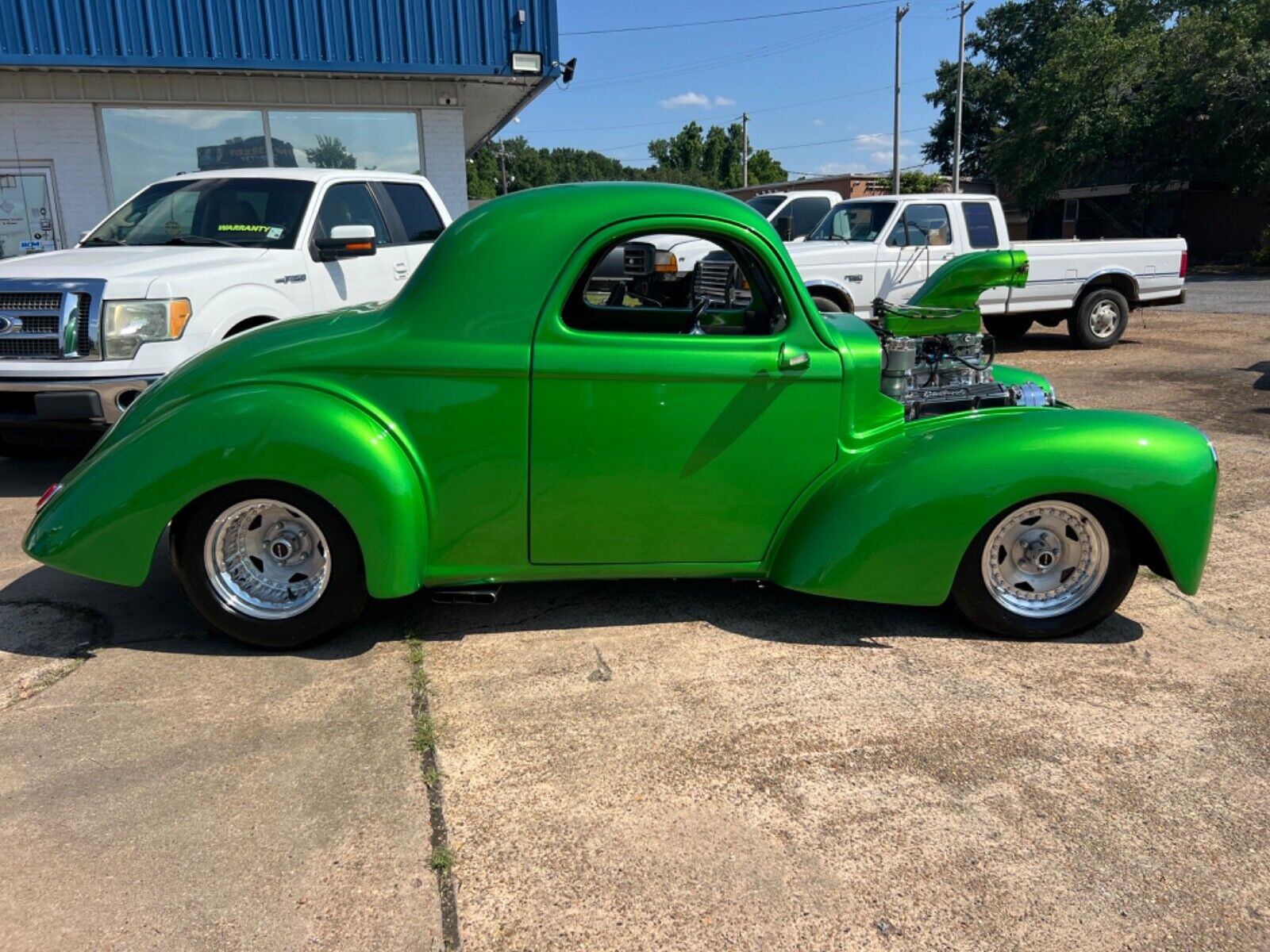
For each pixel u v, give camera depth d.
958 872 2.36
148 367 5.16
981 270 4.14
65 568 3.34
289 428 3.21
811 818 2.56
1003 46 46.94
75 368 5.04
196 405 3.29
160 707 3.12
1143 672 3.40
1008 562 3.60
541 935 2.15
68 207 11.34
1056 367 10.11
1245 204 31.94
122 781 2.72
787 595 4.05
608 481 3.44
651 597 4.02
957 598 3.60
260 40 10.88
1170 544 3.46
